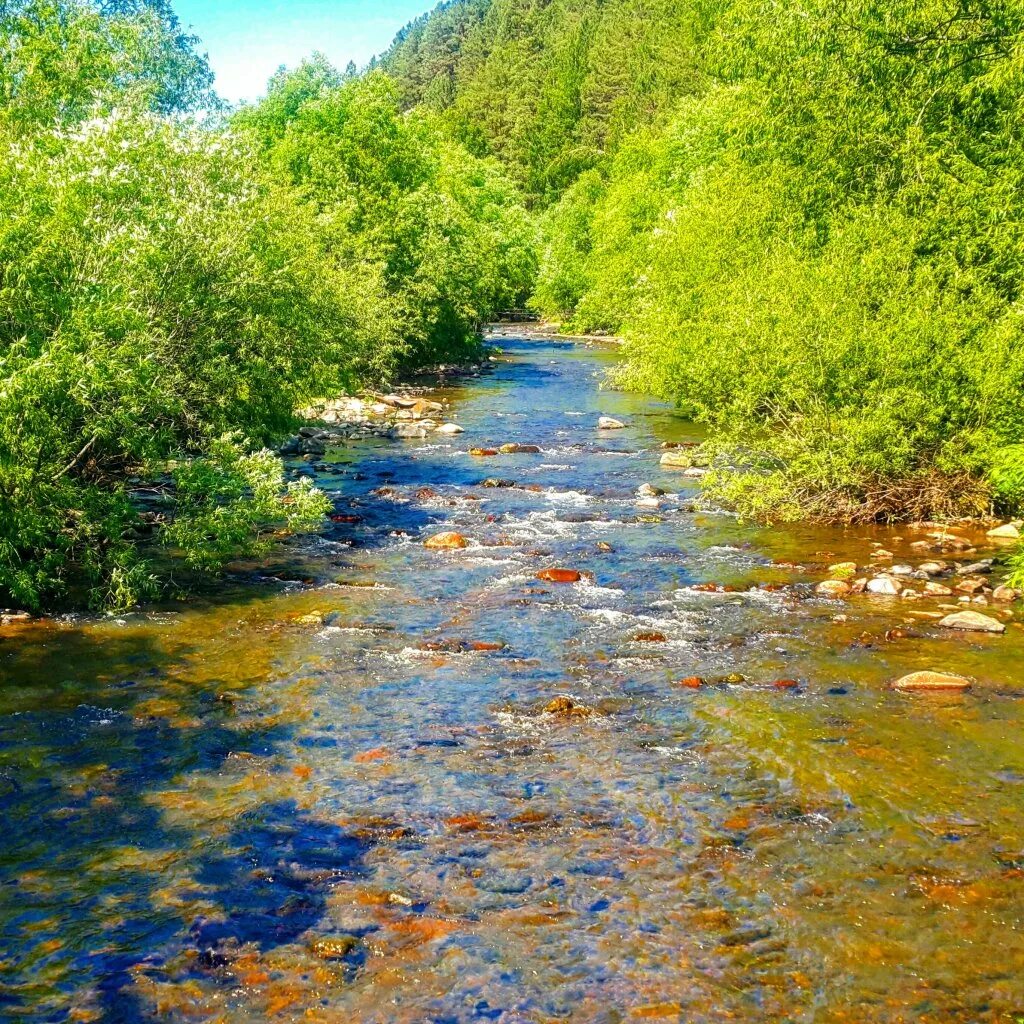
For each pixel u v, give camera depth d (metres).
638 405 35.59
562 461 25.00
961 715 9.88
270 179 26.97
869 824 7.81
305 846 7.51
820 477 18.27
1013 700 10.22
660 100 106.00
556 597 14.11
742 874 7.12
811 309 18.72
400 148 46.25
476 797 8.31
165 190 16.83
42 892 6.85
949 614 12.95
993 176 20.98
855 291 18.67
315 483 22.16
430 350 46.19
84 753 9.02
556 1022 5.62
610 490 21.55
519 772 8.78
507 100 157.88
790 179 26.55
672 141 62.88
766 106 26.55
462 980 5.99
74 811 7.97
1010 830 7.68
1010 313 16.72
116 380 12.81
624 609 13.53
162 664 11.33
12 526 12.62
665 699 10.42
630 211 63.34
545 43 179.88
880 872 7.14
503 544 17.11
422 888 6.96
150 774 8.64
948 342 17.05
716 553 16.45
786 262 21.58
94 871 7.12
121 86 24.73
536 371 47.66
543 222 110.25
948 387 17.11
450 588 14.52
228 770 8.75
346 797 8.30
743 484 18.77
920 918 6.59
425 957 6.21
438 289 44.19
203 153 17.67
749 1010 5.71
